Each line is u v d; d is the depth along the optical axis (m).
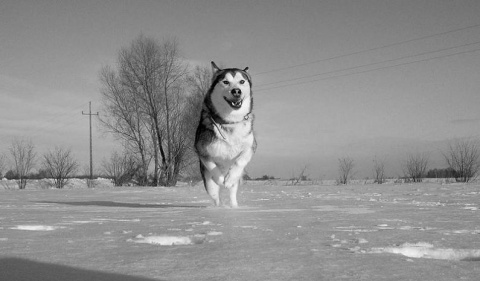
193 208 7.18
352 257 2.57
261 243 3.12
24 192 17.64
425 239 3.31
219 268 2.29
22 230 4.04
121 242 3.25
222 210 6.39
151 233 3.69
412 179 24.31
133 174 30.61
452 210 6.20
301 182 26.55
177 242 3.44
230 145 6.82
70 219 5.20
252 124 7.10
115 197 12.54
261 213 5.77
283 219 4.90
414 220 4.79
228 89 6.64
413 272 2.19
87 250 2.86
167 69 30.75
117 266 2.33
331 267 2.31
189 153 30.11
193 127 30.08
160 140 30.55
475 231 3.81
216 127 6.81
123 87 30.75
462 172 22.45
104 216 5.62
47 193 16.30
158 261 2.46
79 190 19.83
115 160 30.47
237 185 7.16
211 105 6.97
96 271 2.21
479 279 2.06
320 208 6.71
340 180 25.64
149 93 30.50
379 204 7.63
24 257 2.61
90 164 34.94
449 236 3.47
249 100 7.02
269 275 2.14
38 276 2.11
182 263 2.41
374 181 25.25
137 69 30.81
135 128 30.59
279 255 2.64
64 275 2.13
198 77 30.33
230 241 3.22
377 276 2.12
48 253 2.75
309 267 2.31
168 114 30.58
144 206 8.21
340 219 4.90
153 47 30.72
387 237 3.41
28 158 31.06
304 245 3.03
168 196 12.86
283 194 12.11
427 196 10.30
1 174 31.70
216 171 6.93
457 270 2.23
